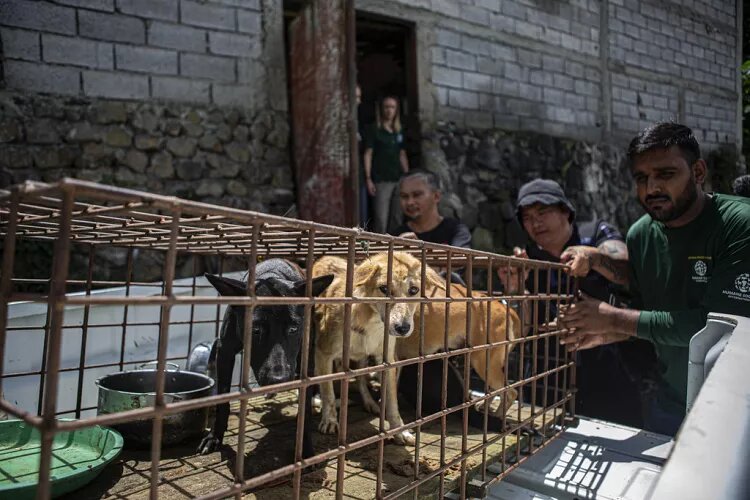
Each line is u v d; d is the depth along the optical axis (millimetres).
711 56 11992
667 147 2566
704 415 958
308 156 5961
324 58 5840
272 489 1766
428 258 2574
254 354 1914
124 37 5289
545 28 9070
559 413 2893
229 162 5824
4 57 4727
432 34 7746
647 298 2961
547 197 3586
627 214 10195
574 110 9516
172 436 2094
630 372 4328
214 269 5215
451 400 2812
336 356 2518
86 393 3266
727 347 1331
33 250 4520
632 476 2219
